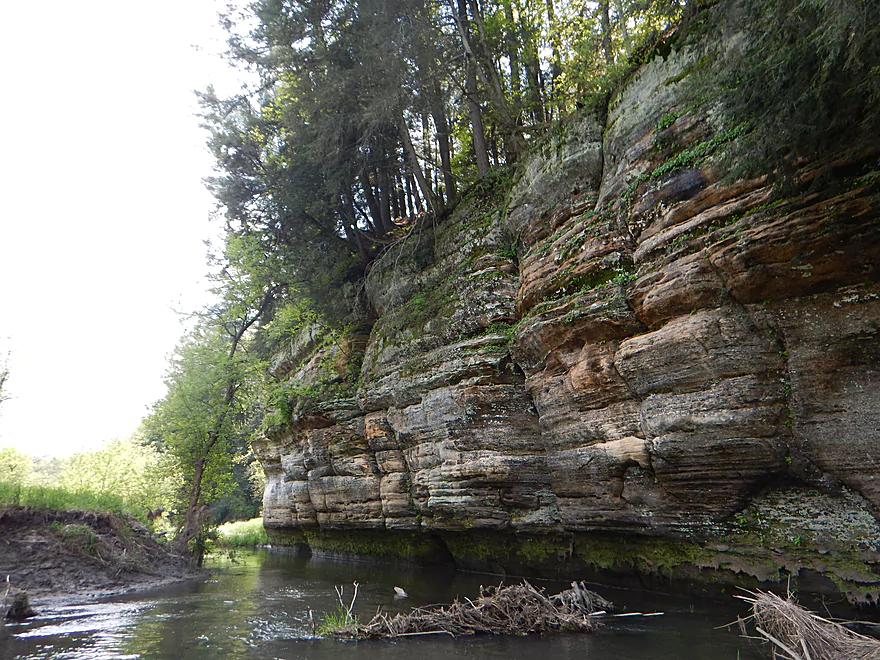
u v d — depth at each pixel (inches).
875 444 318.3
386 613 442.6
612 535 506.9
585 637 343.3
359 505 872.3
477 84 825.5
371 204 1002.7
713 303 394.6
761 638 311.4
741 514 396.2
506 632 369.1
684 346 404.8
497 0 821.9
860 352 327.0
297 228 959.0
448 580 631.2
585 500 520.1
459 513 650.8
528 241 630.5
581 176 566.3
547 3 797.2
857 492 332.8
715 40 421.7
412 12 727.7
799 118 292.4
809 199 334.6
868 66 256.2
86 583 531.8
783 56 282.2
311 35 792.9
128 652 324.2
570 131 580.7
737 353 379.2
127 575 588.7
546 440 566.6
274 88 971.9
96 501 681.0
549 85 840.3
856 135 304.0
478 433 629.9
